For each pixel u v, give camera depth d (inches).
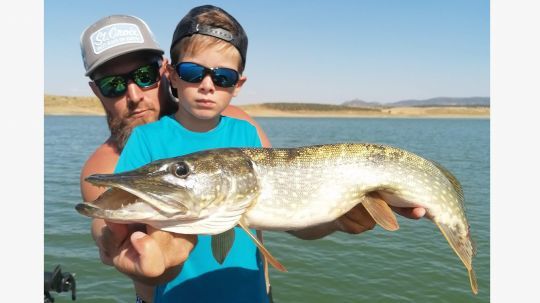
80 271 89.2
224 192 29.2
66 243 104.9
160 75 37.8
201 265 31.9
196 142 34.0
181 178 28.0
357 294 83.3
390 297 82.1
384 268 94.5
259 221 31.5
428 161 36.6
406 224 127.6
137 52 35.6
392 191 34.4
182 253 26.7
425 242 111.1
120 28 35.8
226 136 35.3
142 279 26.0
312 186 32.3
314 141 405.7
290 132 553.9
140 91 36.3
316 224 32.7
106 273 88.6
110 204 25.8
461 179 206.7
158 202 26.2
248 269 33.1
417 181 34.9
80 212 24.6
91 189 34.3
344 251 104.4
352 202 33.4
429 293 83.6
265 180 31.3
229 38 31.9
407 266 95.4
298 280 88.7
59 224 120.1
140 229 27.3
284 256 101.2
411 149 364.5
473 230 121.1
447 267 94.9
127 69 35.6
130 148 32.0
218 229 29.0
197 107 32.1
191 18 32.0
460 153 333.1
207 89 31.6
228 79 32.3
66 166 232.7
